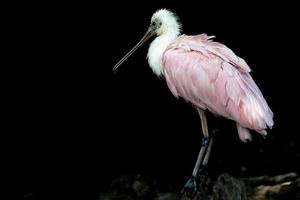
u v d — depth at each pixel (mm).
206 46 9430
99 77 16094
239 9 16312
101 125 15508
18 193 12070
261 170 12969
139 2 15898
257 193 10492
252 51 16766
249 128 8891
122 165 13508
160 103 15875
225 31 16453
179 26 10258
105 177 12812
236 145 13977
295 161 13297
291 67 16859
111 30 16031
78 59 16000
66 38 15883
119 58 16125
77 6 15758
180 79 9508
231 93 8977
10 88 15453
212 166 13281
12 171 13125
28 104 15477
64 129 15266
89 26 15945
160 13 10188
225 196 8680
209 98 9258
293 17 16547
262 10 16422
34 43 15727
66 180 12656
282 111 16266
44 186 12375
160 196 10906
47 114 15484
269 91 16656
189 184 9500
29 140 14695
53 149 14375
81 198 11773
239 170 13055
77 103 15805
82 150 14359
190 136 15094
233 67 9141
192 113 15500
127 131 15250
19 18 15531
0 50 15500
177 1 15977
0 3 15336
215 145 13836
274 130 15172
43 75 15789
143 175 12797
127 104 15969
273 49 16812
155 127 15438
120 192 11188
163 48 9953
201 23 16250
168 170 13156
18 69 15625
